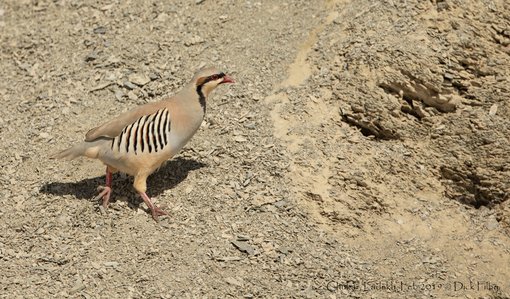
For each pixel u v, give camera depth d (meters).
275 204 19.05
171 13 23.47
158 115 18.00
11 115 21.48
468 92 21.17
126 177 19.59
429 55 20.98
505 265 19.30
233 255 17.98
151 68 22.09
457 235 19.75
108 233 18.23
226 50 22.22
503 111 20.91
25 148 20.47
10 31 24.06
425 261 18.92
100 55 22.70
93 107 21.34
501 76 21.30
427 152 20.84
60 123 21.03
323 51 21.55
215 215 18.77
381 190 19.92
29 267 17.39
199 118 18.55
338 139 20.31
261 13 23.03
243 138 20.23
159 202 18.95
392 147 20.61
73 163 20.08
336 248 18.73
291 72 21.44
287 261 18.06
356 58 21.06
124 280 17.19
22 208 18.89
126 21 23.55
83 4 24.39
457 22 21.58
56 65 22.73
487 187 20.56
